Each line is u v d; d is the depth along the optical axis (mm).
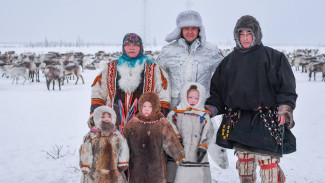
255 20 3584
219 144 3748
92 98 4051
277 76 3537
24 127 9109
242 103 3564
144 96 3555
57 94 16078
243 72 3580
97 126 3385
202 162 3793
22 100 14102
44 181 5023
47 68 17438
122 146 3418
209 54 4402
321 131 8359
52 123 9648
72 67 20312
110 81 3998
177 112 3803
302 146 7027
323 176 5109
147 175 3508
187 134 3693
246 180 3773
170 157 3844
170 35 4375
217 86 3982
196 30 4320
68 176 5219
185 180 3627
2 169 5652
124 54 4090
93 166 3381
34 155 6496
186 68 4320
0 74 27531
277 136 3467
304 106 12117
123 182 3436
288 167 5598
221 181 4727
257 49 3596
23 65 21219
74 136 8086
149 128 3535
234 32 3662
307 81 21578
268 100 3518
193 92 3723
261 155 3480
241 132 3518
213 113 3885
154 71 4020
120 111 3883
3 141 7602
